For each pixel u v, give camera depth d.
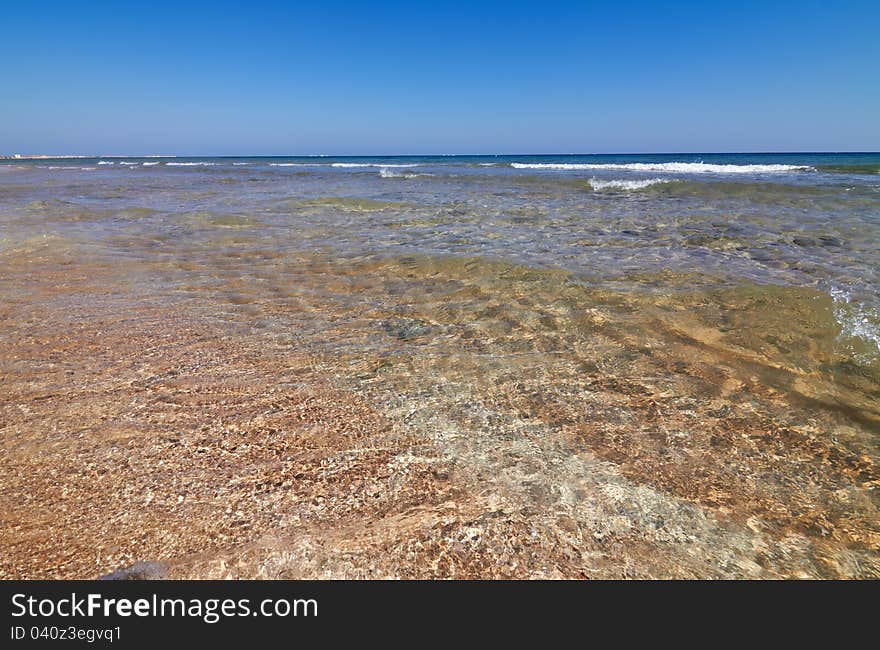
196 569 1.79
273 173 25.53
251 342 3.65
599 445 2.46
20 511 2.02
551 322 4.01
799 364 3.22
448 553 1.86
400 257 6.09
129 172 27.84
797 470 2.28
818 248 6.19
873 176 16.81
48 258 6.07
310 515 2.03
